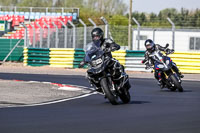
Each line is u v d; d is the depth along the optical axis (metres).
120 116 22.36
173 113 23.39
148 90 38.66
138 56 64.31
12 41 85.88
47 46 77.12
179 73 38.66
